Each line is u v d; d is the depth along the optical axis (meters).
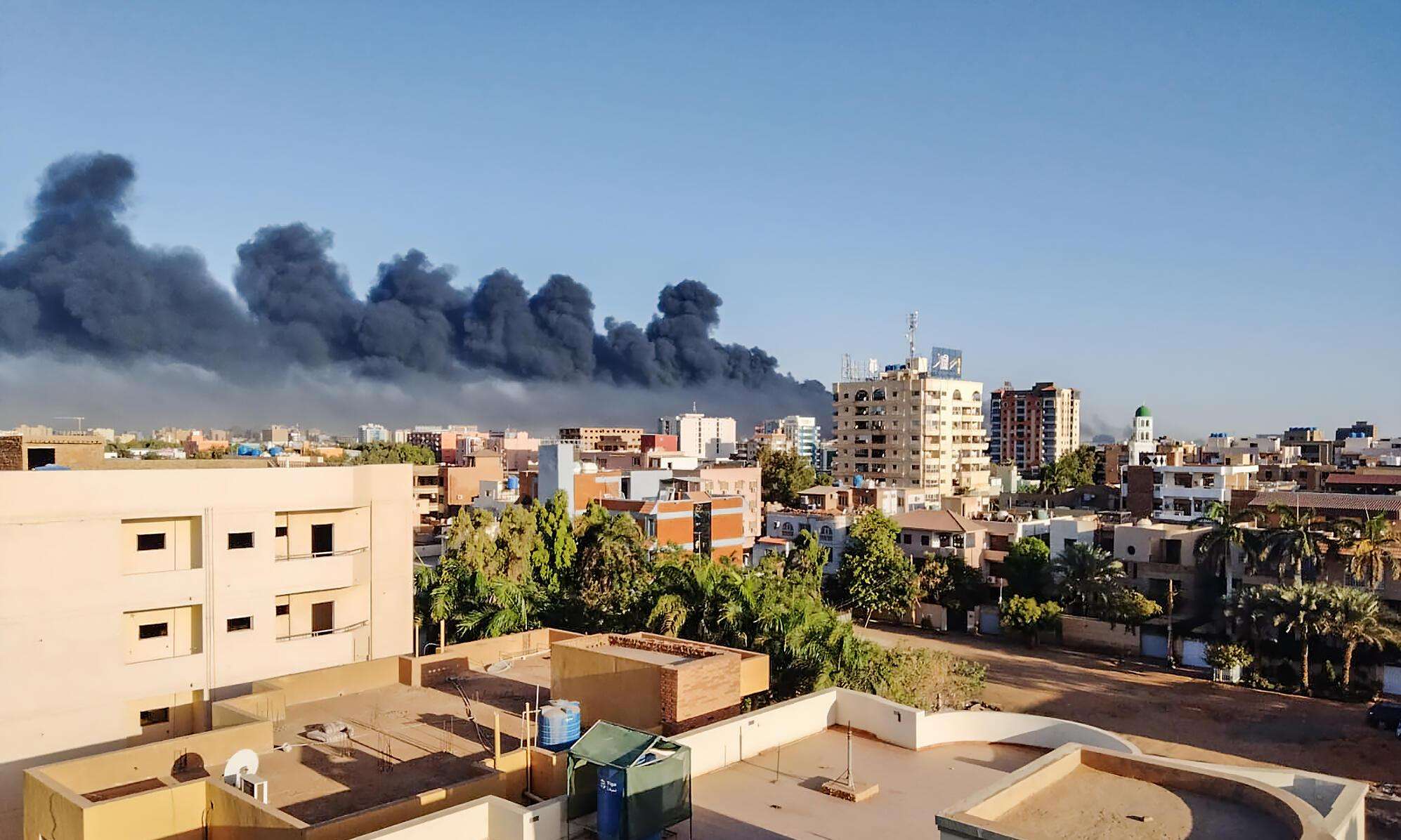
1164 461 134.50
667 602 44.81
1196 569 77.50
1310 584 64.88
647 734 21.47
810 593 51.06
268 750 27.14
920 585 87.88
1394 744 53.16
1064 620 79.50
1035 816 15.38
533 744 26.19
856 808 22.08
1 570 33.59
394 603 45.44
